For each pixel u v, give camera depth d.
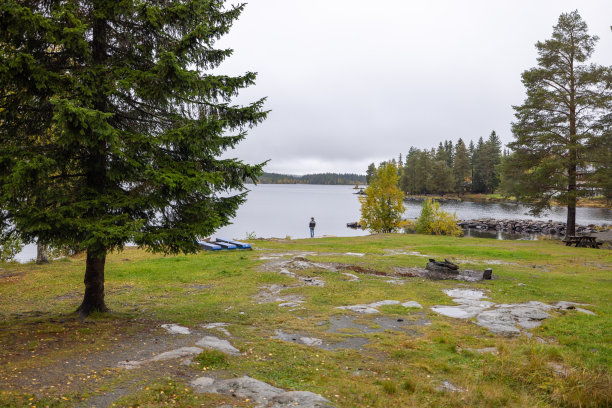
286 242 28.50
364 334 8.27
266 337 7.98
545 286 13.91
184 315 9.76
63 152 7.76
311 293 12.22
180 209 8.94
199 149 8.47
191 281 14.37
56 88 7.06
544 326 8.91
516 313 9.91
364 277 14.87
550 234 43.94
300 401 5.01
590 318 9.59
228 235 41.50
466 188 133.25
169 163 8.47
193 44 8.45
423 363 6.75
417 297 11.78
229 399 5.06
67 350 6.77
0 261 20.75
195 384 5.50
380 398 5.35
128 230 7.28
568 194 30.09
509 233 47.41
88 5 8.17
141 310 10.30
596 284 14.26
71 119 6.46
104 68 7.79
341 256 20.64
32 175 6.66
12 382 5.28
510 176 34.16
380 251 23.22
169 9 8.12
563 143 31.39
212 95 9.33
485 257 21.67
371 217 39.28
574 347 7.64
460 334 8.39
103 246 7.48
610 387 5.66
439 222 40.91
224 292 12.49
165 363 6.18
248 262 18.05
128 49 8.89
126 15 8.19
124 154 7.60
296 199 125.31
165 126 9.41
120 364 6.11
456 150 135.88
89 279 9.66
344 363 6.68
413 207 90.38
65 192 7.78
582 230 44.50
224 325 8.77
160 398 4.98
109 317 9.20
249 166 9.12
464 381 6.07
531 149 32.84
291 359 6.70
